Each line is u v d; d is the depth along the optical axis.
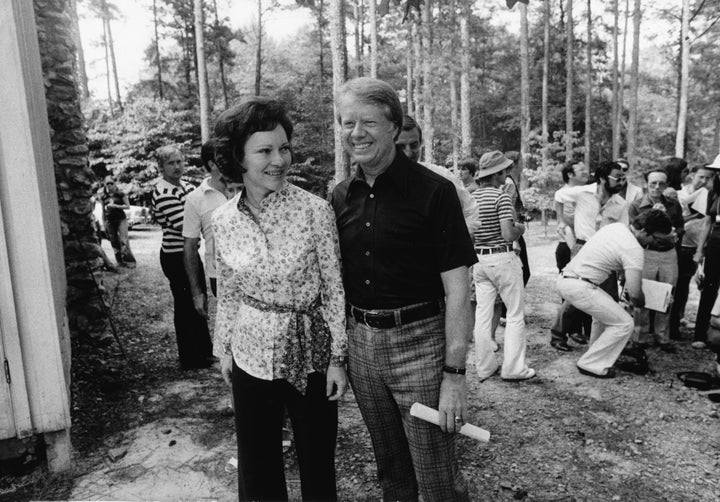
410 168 1.92
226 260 1.96
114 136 22.98
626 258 4.15
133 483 2.87
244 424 2.04
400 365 1.98
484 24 34.28
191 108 30.20
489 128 38.16
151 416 3.67
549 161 22.59
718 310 4.08
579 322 5.33
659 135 39.88
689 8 16.38
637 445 3.31
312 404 2.01
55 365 2.84
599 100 34.62
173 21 34.00
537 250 12.59
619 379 4.36
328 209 1.93
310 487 2.06
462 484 2.09
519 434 3.45
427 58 19.41
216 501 2.72
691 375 4.27
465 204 3.06
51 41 5.03
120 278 8.27
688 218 5.81
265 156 1.81
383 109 1.83
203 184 3.82
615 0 26.83
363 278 1.99
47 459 2.95
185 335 4.54
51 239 3.27
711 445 3.32
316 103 33.34
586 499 2.77
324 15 35.53
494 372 4.46
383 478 2.29
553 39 33.47
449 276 1.89
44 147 3.71
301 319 1.95
